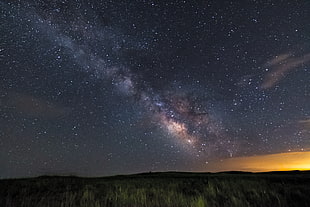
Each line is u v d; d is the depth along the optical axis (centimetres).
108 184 1141
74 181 1312
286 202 682
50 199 787
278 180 1098
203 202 683
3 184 1113
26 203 732
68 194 845
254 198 739
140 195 796
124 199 754
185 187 1002
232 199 710
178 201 724
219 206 685
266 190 820
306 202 679
